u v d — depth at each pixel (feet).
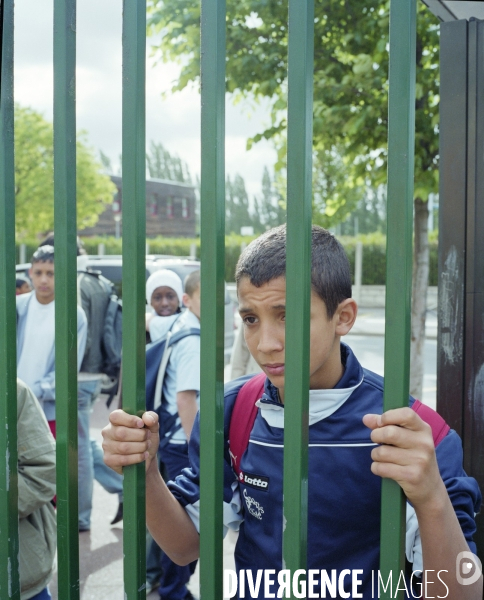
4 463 3.89
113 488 13.98
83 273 14.78
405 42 2.99
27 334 12.69
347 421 4.31
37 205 69.26
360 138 18.49
